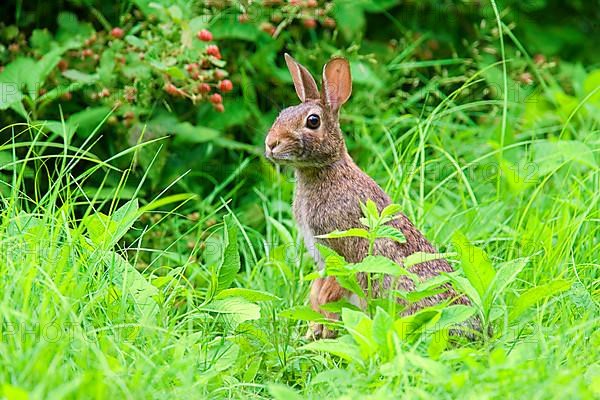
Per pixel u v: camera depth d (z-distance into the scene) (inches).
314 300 363.9
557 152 430.3
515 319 339.6
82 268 318.0
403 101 521.7
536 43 597.0
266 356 331.9
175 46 433.1
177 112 473.7
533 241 384.2
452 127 487.5
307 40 533.6
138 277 321.7
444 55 557.0
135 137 441.4
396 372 264.1
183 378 271.1
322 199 363.6
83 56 452.1
